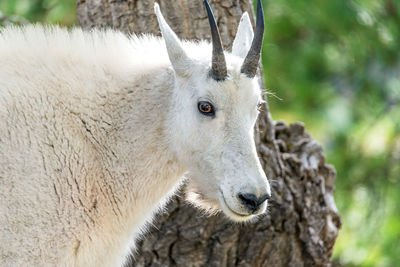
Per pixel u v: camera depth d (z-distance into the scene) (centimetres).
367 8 2684
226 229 1397
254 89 1135
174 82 1181
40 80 1136
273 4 2675
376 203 2584
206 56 1165
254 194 1095
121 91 1181
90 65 1181
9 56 1152
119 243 1198
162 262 1402
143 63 1216
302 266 1475
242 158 1109
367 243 2377
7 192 1066
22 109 1103
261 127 1451
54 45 1188
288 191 1455
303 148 1573
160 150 1188
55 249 1099
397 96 2819
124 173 1168
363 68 2800
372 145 2739
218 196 1138
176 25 1402
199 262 1407
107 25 1430
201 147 1138
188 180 1255
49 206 1089
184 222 1391
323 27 2723
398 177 2694
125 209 1181
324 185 1546
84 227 1124
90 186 1131
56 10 2106
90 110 1155
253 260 1427
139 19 1408
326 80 2773
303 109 2606
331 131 2627
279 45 2762
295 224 1456
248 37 1229
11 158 1077
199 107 1126
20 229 1072
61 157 1108
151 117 1179
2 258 1070
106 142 1159
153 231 1398
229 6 1423
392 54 2748
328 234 1499
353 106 2742
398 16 2738
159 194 1222
